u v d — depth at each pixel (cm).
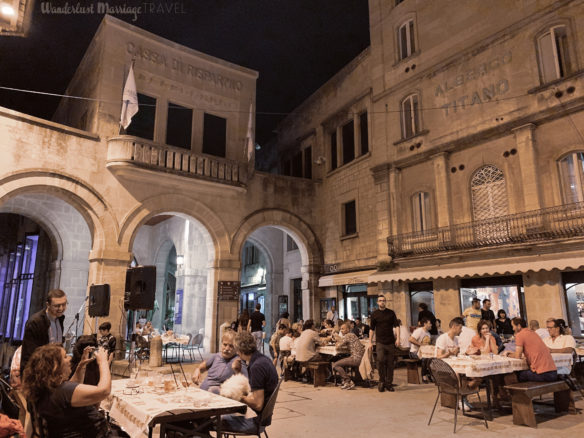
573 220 1123
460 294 1368
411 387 973
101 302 842
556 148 1188
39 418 351
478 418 682
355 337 988
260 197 1864
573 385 712
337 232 1916
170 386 487
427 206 1524
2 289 2184
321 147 2067
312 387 987
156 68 1686
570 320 1109
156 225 2447
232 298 1686
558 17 1214
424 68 1565
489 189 1344
